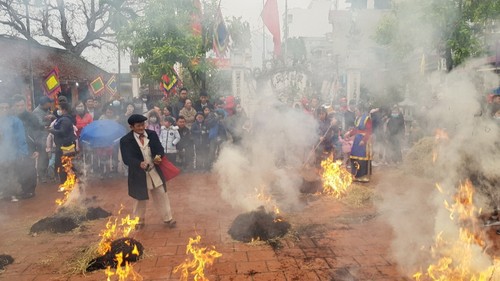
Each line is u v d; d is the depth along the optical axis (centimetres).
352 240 478
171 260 426
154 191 537
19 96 788
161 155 531
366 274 386
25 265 421
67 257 440
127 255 421
